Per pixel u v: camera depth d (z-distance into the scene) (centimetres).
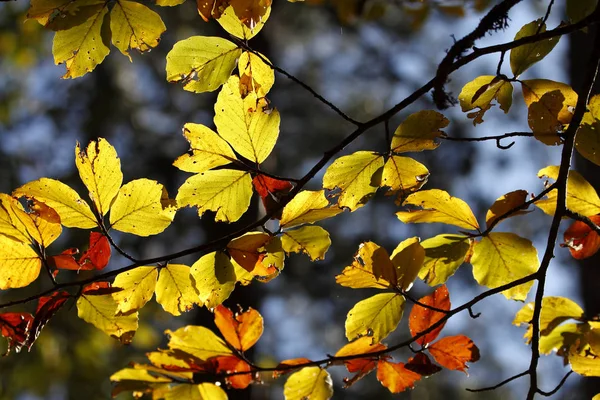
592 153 171
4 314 169
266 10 164
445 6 236
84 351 433
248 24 162
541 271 170
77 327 435
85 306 169
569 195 175
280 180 168
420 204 172
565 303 179
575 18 173
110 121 637
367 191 170
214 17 162
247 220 244
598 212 175
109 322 170
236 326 171
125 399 381
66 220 167
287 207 168
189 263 575
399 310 172
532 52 169
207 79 166
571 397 441
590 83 168
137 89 672
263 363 312
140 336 427
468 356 171
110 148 166
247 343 171
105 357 445
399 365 172
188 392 169
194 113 659
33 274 167
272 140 167
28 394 421
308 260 689
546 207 175
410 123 168
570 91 170
